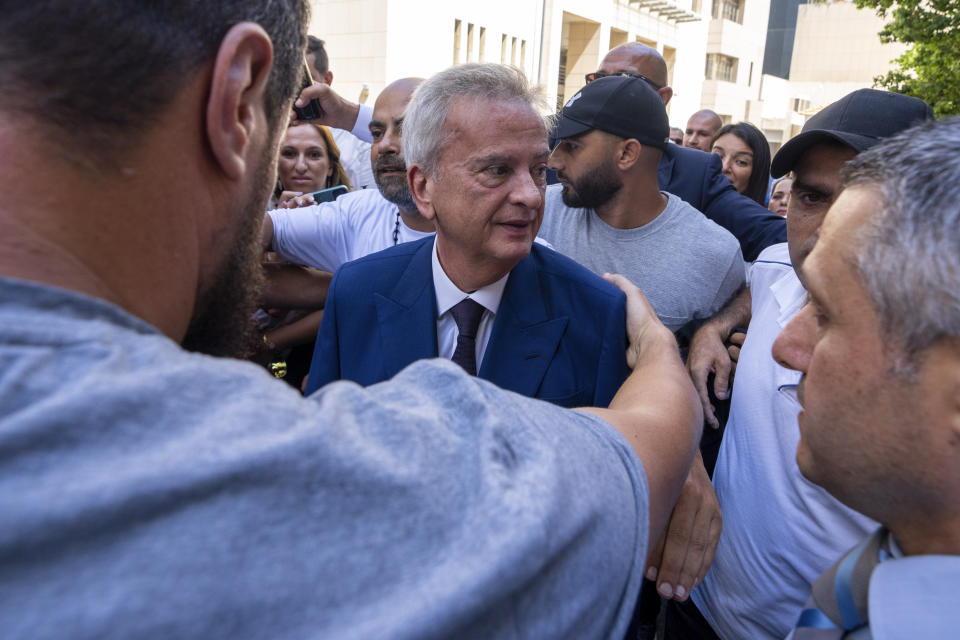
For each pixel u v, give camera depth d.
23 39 0.44
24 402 0.39
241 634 0.37
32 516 0.34
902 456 0.57
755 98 39.69
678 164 3.01
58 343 0.41
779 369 1.27
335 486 0.43
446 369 0.60
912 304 0.52
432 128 1.21
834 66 45.78
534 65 22.64
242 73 0.53
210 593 0.37
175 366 0.44
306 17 0.64
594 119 1.93
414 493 0.45
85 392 0.39
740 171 4.34
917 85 12.03
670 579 1.21
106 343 0.43
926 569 0.56
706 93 35.91
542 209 1.26
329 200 2.47
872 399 0.58
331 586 0.40
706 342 1.78
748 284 2.08
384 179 2.00
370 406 0.51
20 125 0.44
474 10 19.41
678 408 0.81
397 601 0.41
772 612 1.29
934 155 0.53
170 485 0.38
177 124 0.50
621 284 1.36
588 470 0.56
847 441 0.61
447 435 0.52
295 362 2.26
